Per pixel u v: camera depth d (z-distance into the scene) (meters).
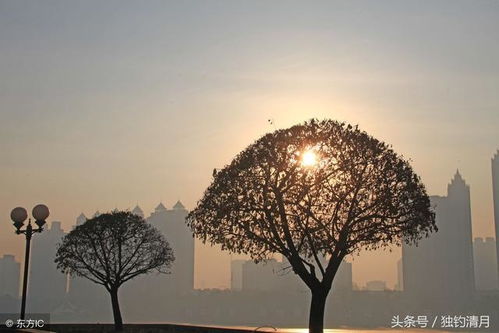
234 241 27.61
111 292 36.16
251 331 28.55
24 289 26.69
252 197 26.88
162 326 35.22
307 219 26.38
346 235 26.36
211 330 31.42
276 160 26.80
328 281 27.08
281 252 27.17
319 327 26.78
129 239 37.09
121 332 33.84
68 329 35.66
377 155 26.67
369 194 26.36
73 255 36.03
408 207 26.30
